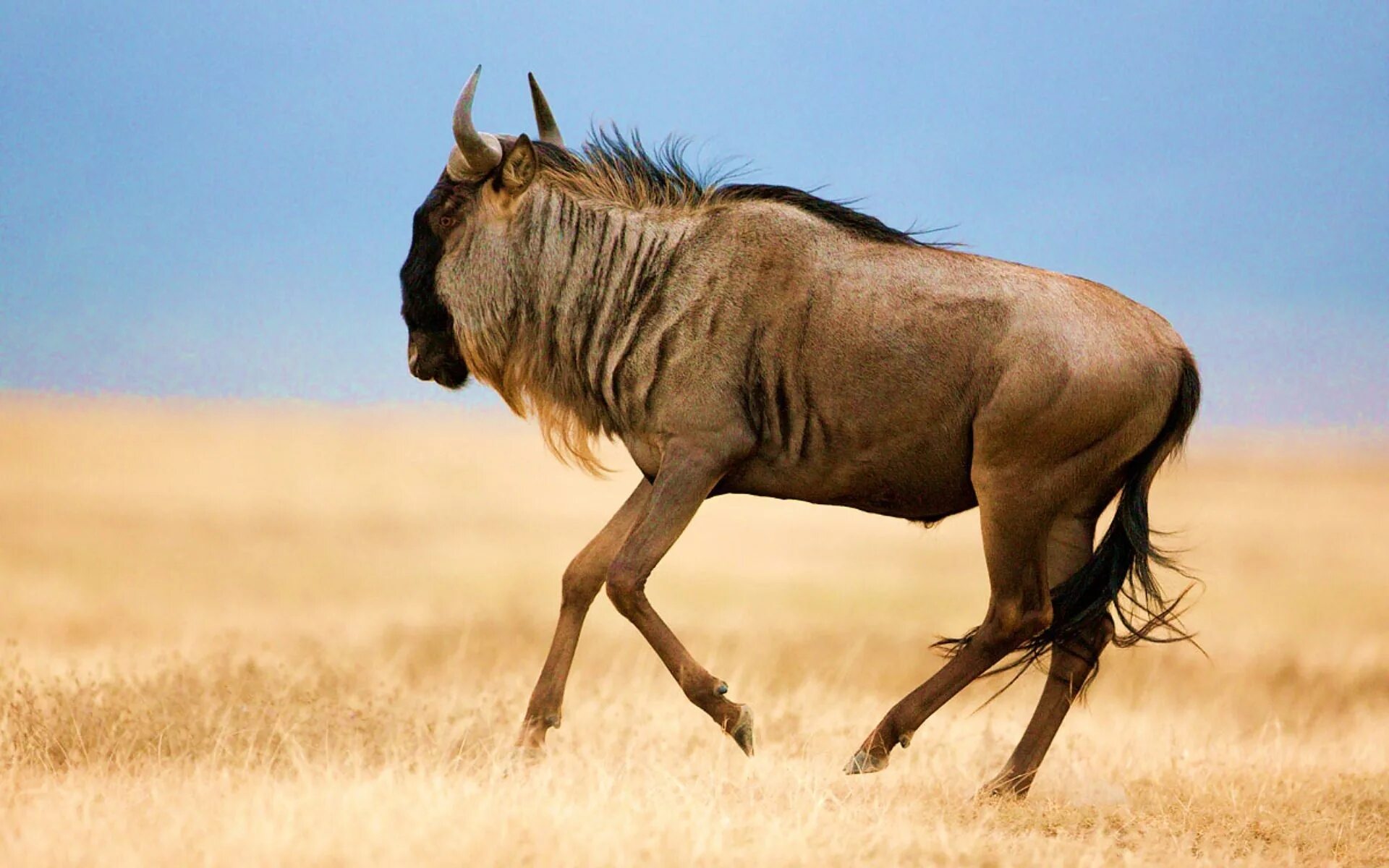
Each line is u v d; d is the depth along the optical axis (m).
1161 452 26.66
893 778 27.62
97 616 61.41
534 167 28.97
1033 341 26.09
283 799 22.38
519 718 31.73
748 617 70.00
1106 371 25.89
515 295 29.31
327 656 42.00
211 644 44.84
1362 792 27.38
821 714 34.34
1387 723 41.78
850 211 28.27
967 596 89.56
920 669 51.66
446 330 30.31
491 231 29.33
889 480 27.62
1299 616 80.19
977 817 24.66
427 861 19.88
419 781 23.86
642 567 27.12
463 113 28.67
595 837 20.91
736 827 22.06
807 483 27.98
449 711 30.84
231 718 28.70
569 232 28.89
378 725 28.88
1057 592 27.20
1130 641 27.22
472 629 54.91
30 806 22.48
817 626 64.12
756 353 27.41
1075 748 30.70
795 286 27.33
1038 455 26.12
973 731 34.50
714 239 28.02
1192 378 26.64
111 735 27.44
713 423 27.48
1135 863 21.89
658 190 28.97
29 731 27.62
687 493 27.39
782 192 28.56
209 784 24.02
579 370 29.16
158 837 20.72
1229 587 92.00
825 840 21.64
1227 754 30.47
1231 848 23.52
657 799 23.44
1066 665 27.45
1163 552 29.95
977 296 26.66
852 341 26.91
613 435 29.86
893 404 26.86
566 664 28.53
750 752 27.02
